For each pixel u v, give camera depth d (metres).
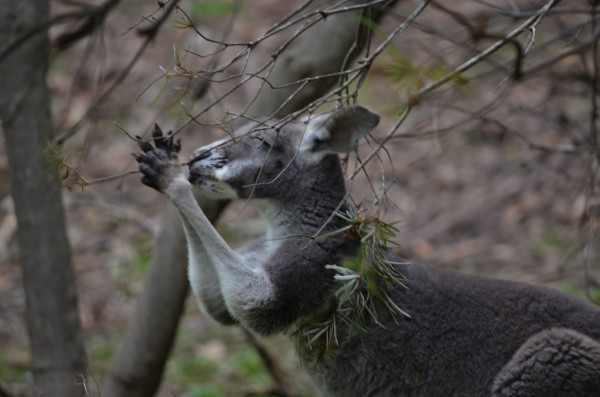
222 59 20.70
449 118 19.36
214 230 8.57
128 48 21.34
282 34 22.19
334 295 8.64
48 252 11.13
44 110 10.89
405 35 18.86
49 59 10.62
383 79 18.52
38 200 10.98
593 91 10.59
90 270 16.81
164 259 11.09
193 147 17.12
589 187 12.33
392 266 8.68
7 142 10.95
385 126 18.31
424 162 19.66
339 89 7.25
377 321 8.38
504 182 18.97
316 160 9.19
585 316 9.03
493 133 19.91
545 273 15.80
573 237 16.61
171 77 7.20
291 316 8.77
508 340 8.89
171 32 21.66
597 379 8.61
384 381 9.00
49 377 11.20
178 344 15.47
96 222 18.08
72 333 11.36
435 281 9.06
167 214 11.12
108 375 11.62
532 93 19.36
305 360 9.27
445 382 8.91
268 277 8.70
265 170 9.09
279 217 9.29
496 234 17.73
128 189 19.05
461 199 18.78
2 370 14.11
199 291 9.15
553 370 8.64
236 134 9.28
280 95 10.58
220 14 23.30
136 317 11.42
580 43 13.14
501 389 8.75
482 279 9.21
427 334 8.91
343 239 8.84
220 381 14.40
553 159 18.69
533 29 7.44
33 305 11.23
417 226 18.22
